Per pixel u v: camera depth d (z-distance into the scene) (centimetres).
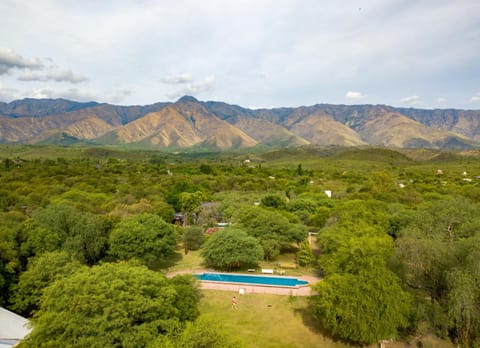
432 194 7525
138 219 4469
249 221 5088
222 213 7075
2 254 3200
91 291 2225
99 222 4272
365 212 5081
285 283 3841
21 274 3189
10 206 6525
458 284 2412
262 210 5312
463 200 5331
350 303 2486
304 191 9394
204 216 6925
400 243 3117
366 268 2730
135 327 2123
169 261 4631
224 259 4031
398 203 6456
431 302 2800
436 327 2589
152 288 2430
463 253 2702
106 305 2133
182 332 2059
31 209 6372
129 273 2514
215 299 3397
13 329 2552
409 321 2652
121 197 7706
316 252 5050
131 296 2233
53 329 2030
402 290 2688
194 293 3056
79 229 3972
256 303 3306
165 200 8081
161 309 2309
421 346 2533
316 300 2872
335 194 8925
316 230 6475
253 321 2948
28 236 3559
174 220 7312
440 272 2705
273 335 2717
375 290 2516
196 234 5244
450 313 2448
